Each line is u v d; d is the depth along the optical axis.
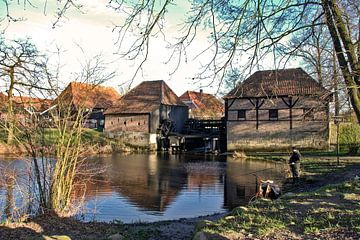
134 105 50.22
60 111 11.34
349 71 4.84
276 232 6.86
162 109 50.59
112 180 21.67
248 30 4.68
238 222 7.70
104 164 29.61
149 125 48.22
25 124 11.13
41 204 11.06
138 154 40.56
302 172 21.70
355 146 31.28
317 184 17.52
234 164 30.20
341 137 33.94
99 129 52.88
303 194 10.49
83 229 9.97
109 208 14.39
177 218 13.16
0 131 12.45
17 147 11.68
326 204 8.83
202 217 12.91
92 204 14.70
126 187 19.44
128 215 13.49
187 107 56.34
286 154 34.78
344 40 4.81
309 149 36.59
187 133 49.97
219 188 19.45
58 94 11.48
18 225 9.60
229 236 6.76
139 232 9.84
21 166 12.17
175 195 17.61
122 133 49.41
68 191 11.71
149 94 51.38
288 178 21.23
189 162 32.03
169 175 24.08
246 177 22.98
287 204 9.08
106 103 52.44
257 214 8.26
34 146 11.05
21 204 11.27
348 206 8.52
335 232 6.59
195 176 23.61
